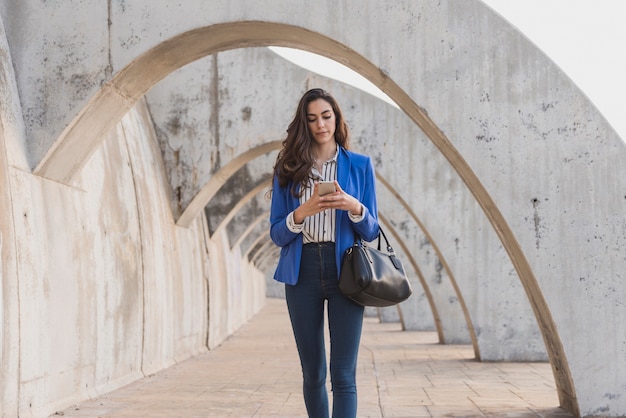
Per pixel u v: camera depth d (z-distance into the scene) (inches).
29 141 230.8
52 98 231.9
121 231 331.3
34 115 231.8
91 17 233.3
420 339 599.5
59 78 232.4
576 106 223.5
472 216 442.0
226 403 256.5
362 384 305.6
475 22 227.0
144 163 397.7
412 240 567.8
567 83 224.1
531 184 222.7
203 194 458.6
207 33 237.3
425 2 228.4
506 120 224.5
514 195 222.8
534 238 221.3
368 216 141.2
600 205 221.0
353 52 230.4
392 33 227.9
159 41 231.6
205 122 443.8
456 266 428.5
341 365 142.3
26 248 217.6
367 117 468.1
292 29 233.5
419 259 563.8
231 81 443.8
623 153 221.6
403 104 240.4
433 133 235.5
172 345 426.6
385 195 583.2
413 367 376.8
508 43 225.8
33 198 229.1
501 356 409.7
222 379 334.0
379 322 928.3
